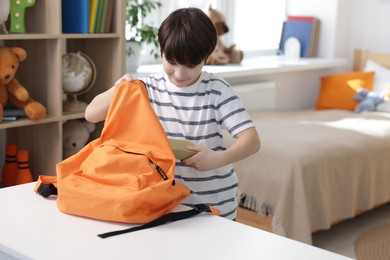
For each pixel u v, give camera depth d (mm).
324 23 4703
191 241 1209
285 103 4441
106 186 1317
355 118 3826
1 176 2725
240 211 2990
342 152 3037
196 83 1562
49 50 2529
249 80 4082
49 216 1316
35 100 2643
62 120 2564
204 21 1414
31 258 1109
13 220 1288
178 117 1578
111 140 1408
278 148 2898
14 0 2385
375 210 3607
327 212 2885
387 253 2947
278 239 1232
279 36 4812
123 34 2713
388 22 4605
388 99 4152
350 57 4848
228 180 1632
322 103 4387
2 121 2402
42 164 2672
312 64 4305
